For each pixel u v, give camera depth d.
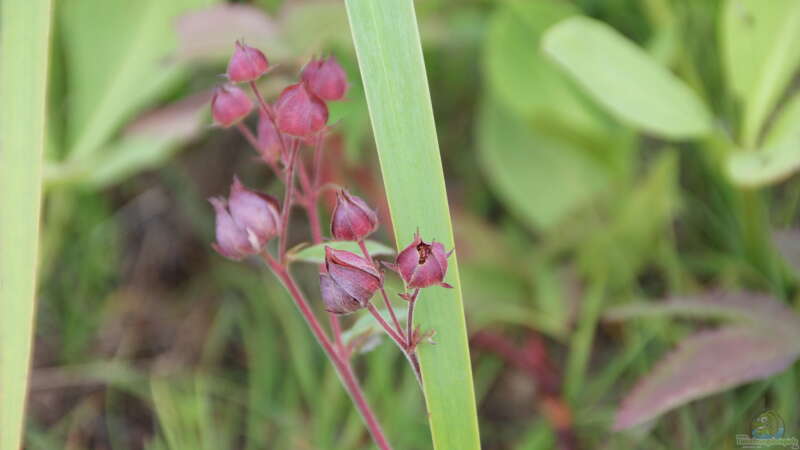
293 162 0.40
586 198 0.57
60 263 0.59
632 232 0.54
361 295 0.37
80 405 0.55
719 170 0.55
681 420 0.51
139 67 0.59
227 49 0.53
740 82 0.51
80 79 0.59
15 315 0.42
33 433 0.54
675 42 0.55
